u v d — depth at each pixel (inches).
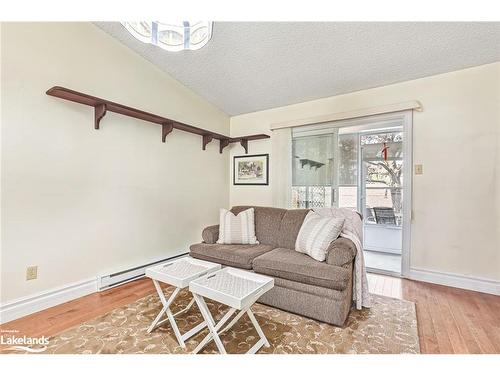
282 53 107.1
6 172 76.4
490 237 100.5
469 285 103.7
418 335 70.8
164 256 128.3
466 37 89.0
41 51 83.5
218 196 165.5
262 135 155.1
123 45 109.1
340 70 114.1
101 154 101.4
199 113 149.9
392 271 123.0
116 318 78.8
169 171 131.6
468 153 104.2
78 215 94.0
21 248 79.6
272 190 156.0
